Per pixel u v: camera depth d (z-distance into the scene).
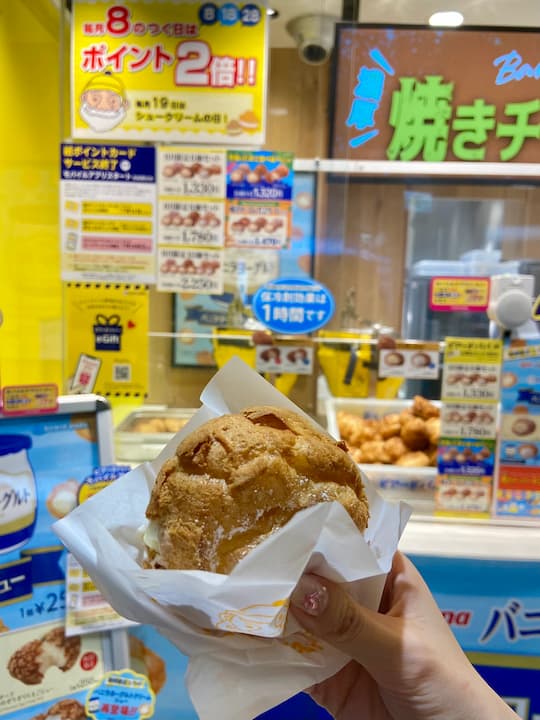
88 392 1.43
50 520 1.02
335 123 1.47
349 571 0.52
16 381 1.59
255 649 0.57
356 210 1.70
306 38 1.39
